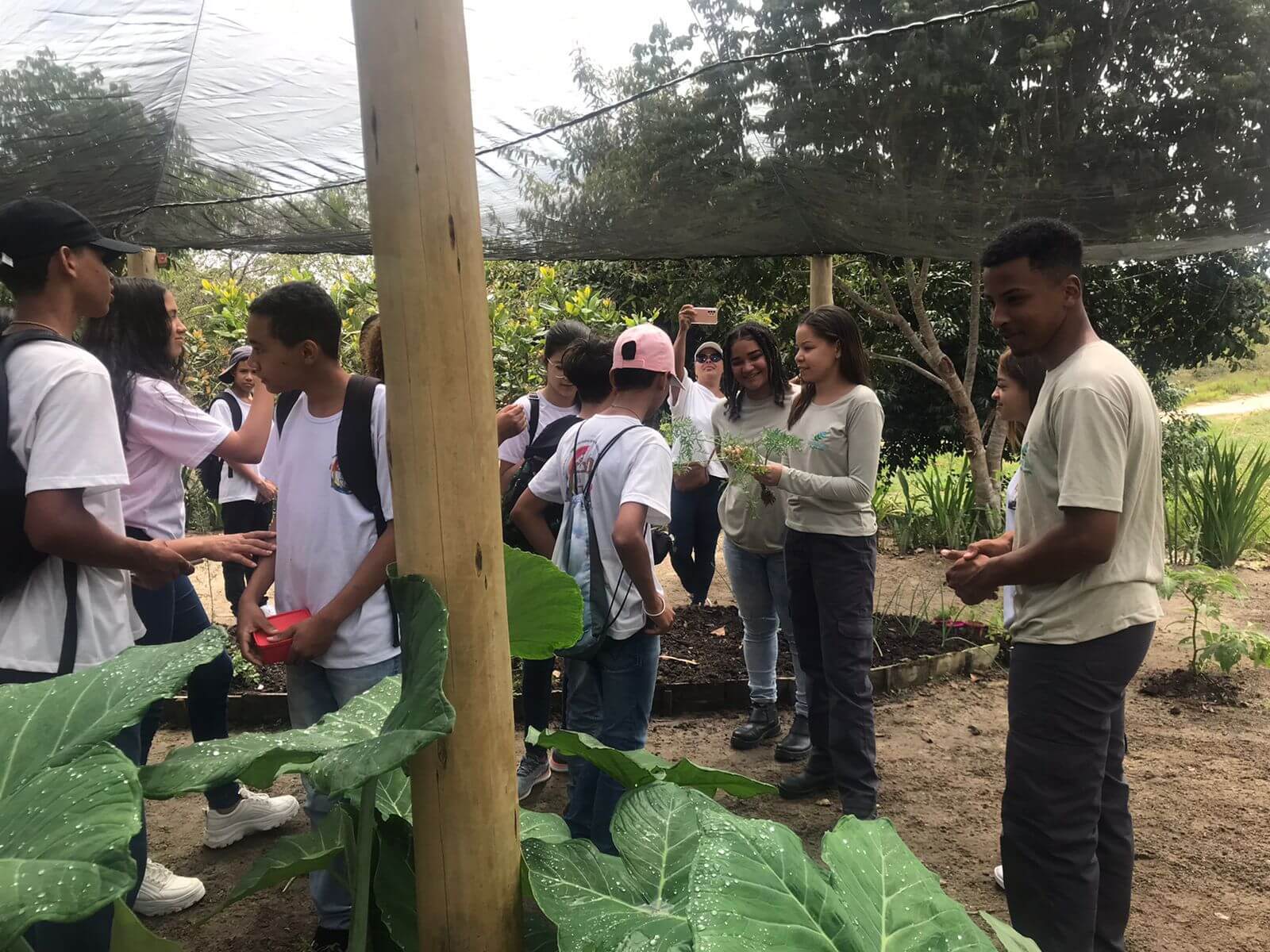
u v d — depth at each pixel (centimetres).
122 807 81
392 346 97
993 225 390
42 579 173
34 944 154
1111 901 225
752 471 311
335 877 131
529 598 142
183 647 114
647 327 258
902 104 305
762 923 93
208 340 791
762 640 381
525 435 353
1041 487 200
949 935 103
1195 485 757
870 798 302
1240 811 328
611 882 124
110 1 272
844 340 315
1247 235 378
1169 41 263
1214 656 438
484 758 103
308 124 374
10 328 176
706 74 305
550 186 411
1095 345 197
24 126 348
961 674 470
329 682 229
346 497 218
